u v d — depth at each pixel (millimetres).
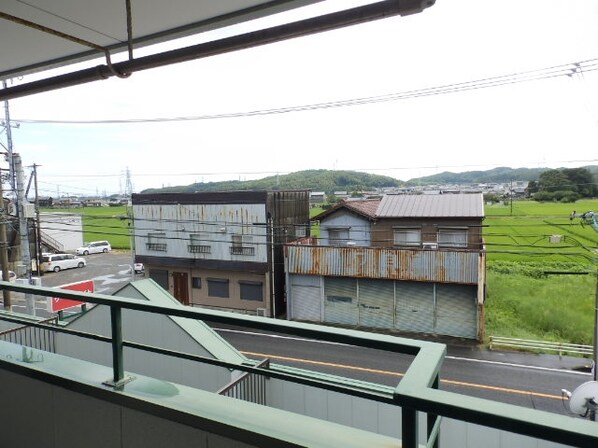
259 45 1973
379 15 1666
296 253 16000
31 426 1944
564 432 868
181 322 6242
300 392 5598
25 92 2705
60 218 35344
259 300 16969
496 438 5125
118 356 1734
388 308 14969
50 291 1921
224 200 17016
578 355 12352
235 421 1416
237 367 1512
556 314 14930
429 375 1111
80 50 3393
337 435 1334
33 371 1888
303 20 1814
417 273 14242
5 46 3244
